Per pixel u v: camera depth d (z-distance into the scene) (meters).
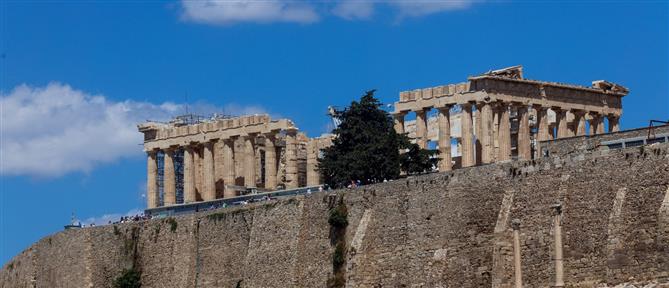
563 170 168.00
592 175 164.75
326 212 195.25
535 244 168.12
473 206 176.88
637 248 157.62
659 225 156.00
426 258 180.50
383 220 186.88
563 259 164.88
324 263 193.75
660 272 155.50
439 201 180.75
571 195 166.12
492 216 174.75
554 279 165.12
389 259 184.75
